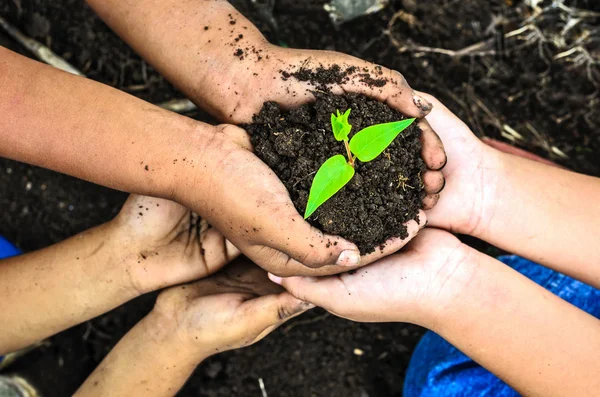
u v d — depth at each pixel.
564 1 0.73
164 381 0.60
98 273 0.59
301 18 0.73
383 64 0.73
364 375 0.74
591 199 0.55
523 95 0.74
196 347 0.58
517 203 0.56
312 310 0.73
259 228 0.47
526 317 0.52
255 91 0.51
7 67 0.48
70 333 0.74
